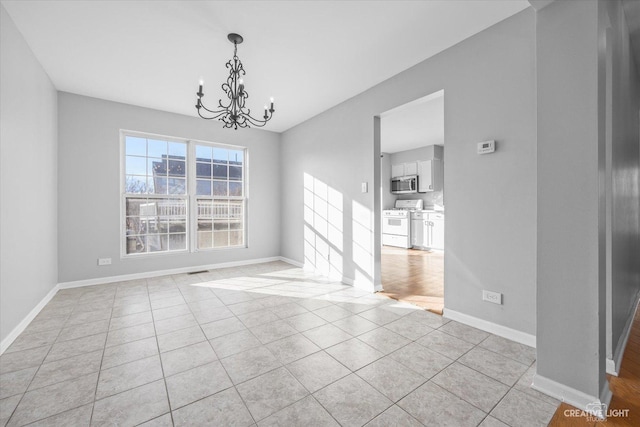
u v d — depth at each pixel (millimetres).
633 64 2541
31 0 1957
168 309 2775
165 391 1540
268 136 5207
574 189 1409
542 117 1502
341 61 2764
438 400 1464
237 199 4930
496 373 1699
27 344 2072
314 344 2068
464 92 2406
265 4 2012
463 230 2418
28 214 2486
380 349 1992
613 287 1700
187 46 2529
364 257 3463
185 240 4406
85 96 3600
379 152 3385
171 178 4305
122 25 2240
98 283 3684
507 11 2068
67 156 3484
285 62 2793
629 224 2393
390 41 2441
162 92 3498
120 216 3842
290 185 5012
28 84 2490
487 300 2264
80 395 1506
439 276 4016
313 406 1422
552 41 1469
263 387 1571
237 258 4855
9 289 2111
